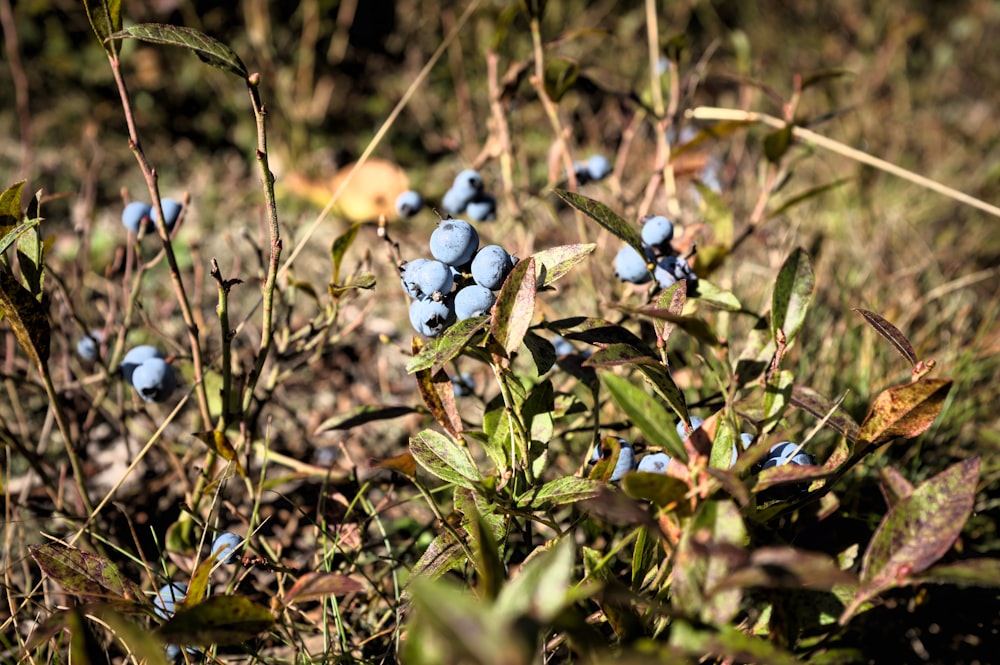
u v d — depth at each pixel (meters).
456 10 0.89
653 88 0.50
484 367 0.45
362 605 0.38
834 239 0.57
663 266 0.36
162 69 0.80
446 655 0.26
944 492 0.30
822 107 0.85
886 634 0.33
